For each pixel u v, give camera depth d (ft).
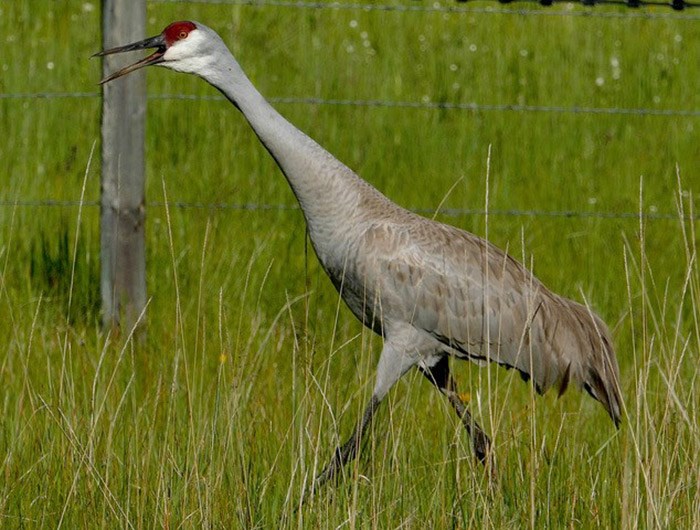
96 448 32.32
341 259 36.65
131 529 29.66
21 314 42.68
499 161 61.31
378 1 79.97
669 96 70.23
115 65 42.73
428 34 76.84
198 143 60.34
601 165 61.36
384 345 37.01
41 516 30.45
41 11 74.79
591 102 69.10
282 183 56.65
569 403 40.04
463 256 36.58
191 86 65.82
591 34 77.05
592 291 48.70
